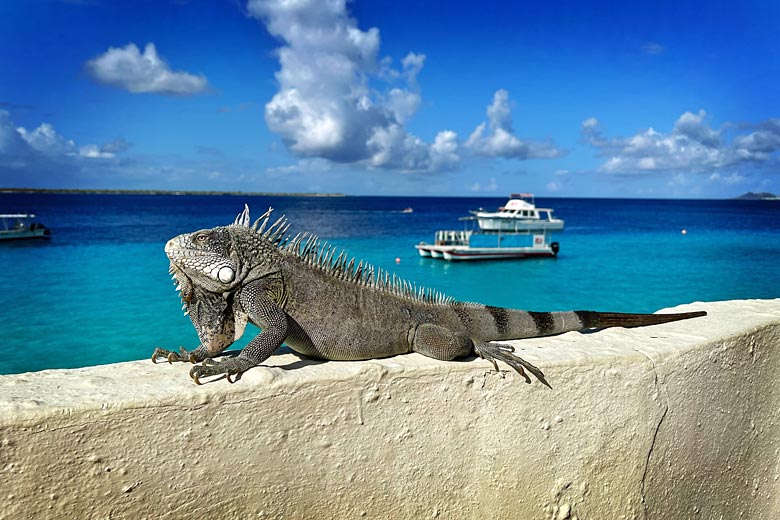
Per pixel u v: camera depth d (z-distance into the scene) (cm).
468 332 80
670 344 75
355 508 61
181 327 307
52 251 665
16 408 46
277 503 57
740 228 1335
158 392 52
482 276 530
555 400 68
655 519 76
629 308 386
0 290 412
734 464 82
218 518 55
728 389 79
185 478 53
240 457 55
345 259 78
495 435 66
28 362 247
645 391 71
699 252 749
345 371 60
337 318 72
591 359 68
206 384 55
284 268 71
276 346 64
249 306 67
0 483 46
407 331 75
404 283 82
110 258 601
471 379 64
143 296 392
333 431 59
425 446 63
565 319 85
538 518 69
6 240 784
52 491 48
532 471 68
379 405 61
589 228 1337
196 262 65
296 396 57
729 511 83
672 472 76
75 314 337
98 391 52
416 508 64
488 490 67
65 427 48
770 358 84
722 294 433
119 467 50
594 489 71
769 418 85
